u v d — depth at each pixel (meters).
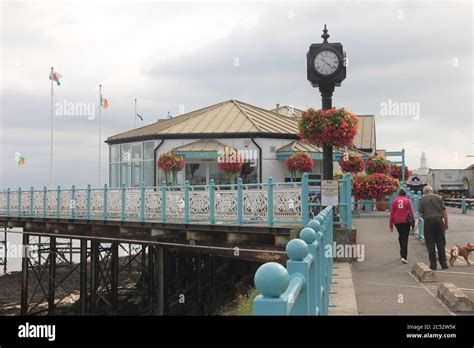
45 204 28.94
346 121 17.23
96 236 25.48
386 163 34.88
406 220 14.59
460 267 13.80
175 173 31.83
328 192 14.47
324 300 7.24
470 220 29.41
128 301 31.41
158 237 21.88
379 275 12.79
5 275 44.12
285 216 16.62
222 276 27.12
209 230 18.77
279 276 2.51
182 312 26.77
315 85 17.38
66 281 39.59
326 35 17.00
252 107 38.12
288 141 33.44
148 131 35.59
